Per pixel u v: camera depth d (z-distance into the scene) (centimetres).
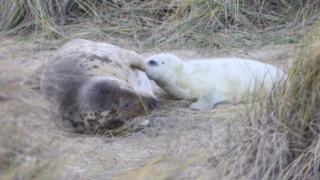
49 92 2142
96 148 2078
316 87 1820
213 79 2491
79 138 2156
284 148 1822
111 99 2152
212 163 1898
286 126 1848
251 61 2550
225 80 2486
